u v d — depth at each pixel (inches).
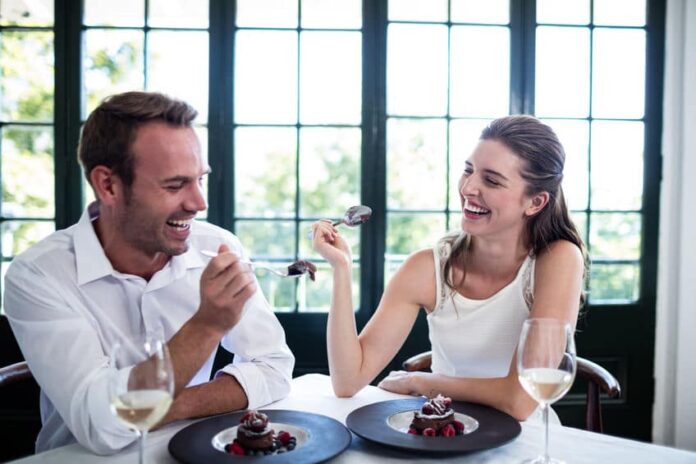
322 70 101.9
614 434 104.2
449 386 48.8
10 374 53.0
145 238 46.0
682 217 102.8
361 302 103.0
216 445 37.3
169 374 31.7
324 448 35.9
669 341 104.2
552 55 103.0
